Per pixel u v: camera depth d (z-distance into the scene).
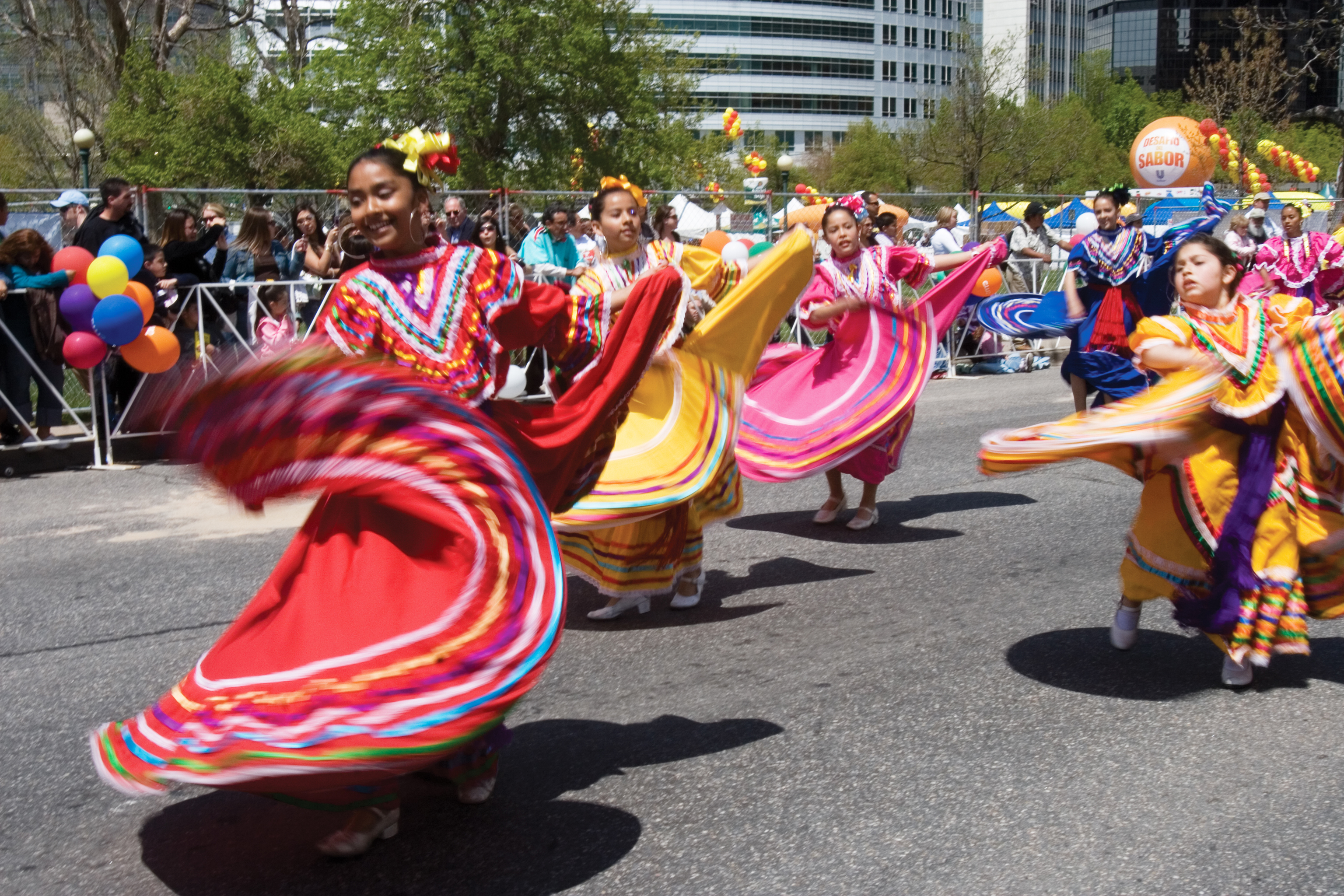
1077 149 43.44
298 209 10.41
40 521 7.20
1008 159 42.19
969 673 4.56
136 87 26.31
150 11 31.94
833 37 110.25
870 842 3.26
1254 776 3.64
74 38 29.70
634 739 3.99
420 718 2.73
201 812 3.51
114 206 8.97
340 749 2.66
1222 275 4.15
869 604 5.49
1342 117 38.69
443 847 3.26
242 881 3.10
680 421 5.21
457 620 2.87
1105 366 7.55
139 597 5.68
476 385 3.32
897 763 3.76
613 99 34.72
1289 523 4.16
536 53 33.03
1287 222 11.34
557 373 4.96
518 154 35.22
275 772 2.64
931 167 44.22
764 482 6.71
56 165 36.12
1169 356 4.06
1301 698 4.27
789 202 14.30
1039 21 127.56
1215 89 38.41
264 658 2.83
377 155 3.24
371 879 3.10
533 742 3.98
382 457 2.95
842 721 4.11
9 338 8.54
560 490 3.74
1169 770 3.69
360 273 3.34
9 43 31.77
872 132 56.59
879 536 6.79
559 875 3.11
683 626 5.24
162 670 4.72
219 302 9.55
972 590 5.68
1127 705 4.22
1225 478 4.16
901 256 6.77
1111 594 5.55
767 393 7.01
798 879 3.08
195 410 2.93
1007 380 13.52
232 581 5.93
